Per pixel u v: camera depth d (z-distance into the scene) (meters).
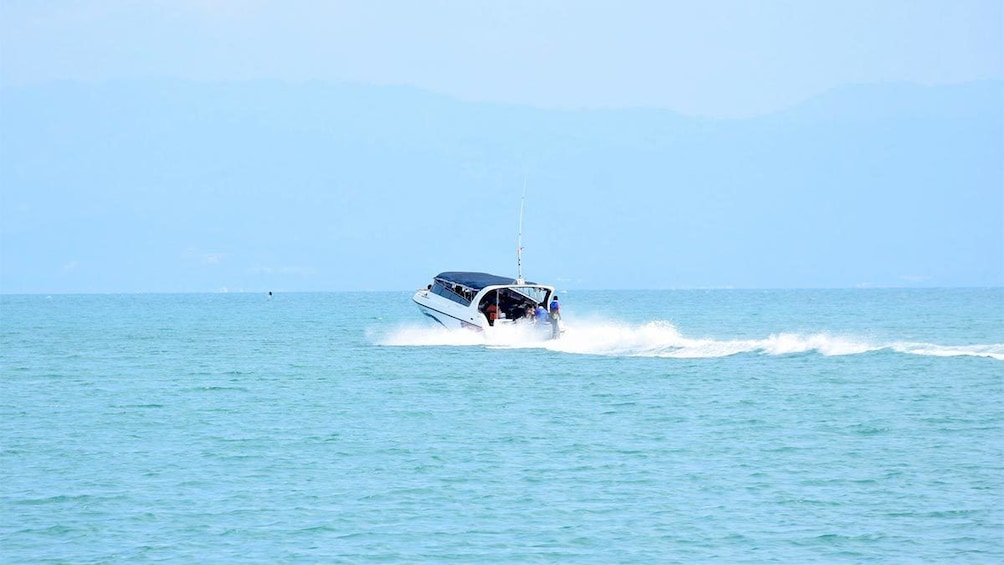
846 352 184.62
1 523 78.06
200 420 122.62
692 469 93.62
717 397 136.25
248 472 93.62
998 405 127.44
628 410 126.69
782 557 70.06
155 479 91.19
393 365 179.38
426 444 105.94
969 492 84.44
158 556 70.75
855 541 72.94
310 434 112.19
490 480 90.06
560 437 109.31
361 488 87.50
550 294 197.12
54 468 95.75
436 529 76.12
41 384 160.38
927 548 71.38
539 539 73.94
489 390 145.50
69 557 70.56
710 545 72.50
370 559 70.06
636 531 75.50
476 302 198.25
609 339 198.62
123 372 178.50
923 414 121.50
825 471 92.31
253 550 71.81
